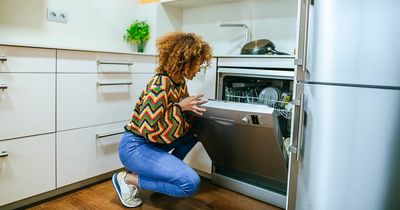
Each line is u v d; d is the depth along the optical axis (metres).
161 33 2.55
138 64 2.13
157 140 1.52
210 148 1.87
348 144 1.07
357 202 1.08
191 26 2.69
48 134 1.68
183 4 2.55
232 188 1.99
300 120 1.20
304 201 1.23
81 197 1.83
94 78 1.87
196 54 1.46
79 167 1.86
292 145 1.27
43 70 1.61
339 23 1.05
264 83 1.93
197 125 1.71
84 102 1.83
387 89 0.98
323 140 1.13
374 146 1.02
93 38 2.39
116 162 2.09
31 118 1.59
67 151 1.78
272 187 1.84
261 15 2.25
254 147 1.59
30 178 1.62
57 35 2.16
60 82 1.70
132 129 1.63
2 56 1.45
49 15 2.10
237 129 1.53
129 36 2.57
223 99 1.96
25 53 1.53
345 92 1.06
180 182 1.49
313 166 1.18
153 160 1.54
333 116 1.10
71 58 1.73
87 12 2.33
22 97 1.54
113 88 1.99
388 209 1.03
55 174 1.74
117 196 1.87
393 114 0.98
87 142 1.88
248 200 1.87
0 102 1.47
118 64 1.99
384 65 0.98
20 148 1.57
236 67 1.86
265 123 1.37
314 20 1.13
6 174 1.53
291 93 1.80
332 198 1.13
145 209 1.72
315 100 1.15
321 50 1.11
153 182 1.59
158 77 1.52
